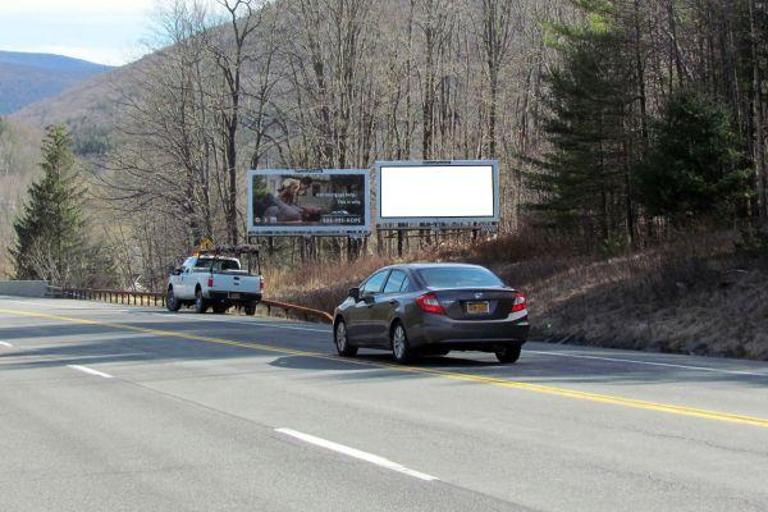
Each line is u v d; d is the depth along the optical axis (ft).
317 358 60.95
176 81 193.47
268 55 190.08
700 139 101.86
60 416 38.34
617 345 75.77
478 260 134.00
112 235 320.70
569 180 122.11
